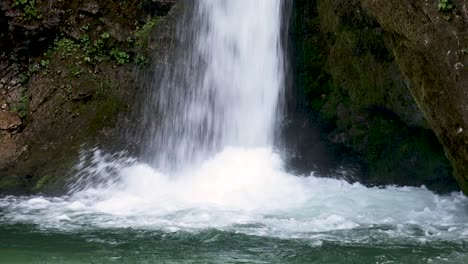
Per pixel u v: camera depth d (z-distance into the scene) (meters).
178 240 8.38
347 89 11.67
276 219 9.34
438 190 11.52
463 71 7.98
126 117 12.53
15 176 11.70
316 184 11.54
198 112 12.59
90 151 12.03
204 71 12.67
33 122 12.38
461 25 7.99
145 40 12.99
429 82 8.45
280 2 12.19
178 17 13.00
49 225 9.24
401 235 8.60
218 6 12.69
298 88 12.34
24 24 12.60
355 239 8.38
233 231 8.73
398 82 10.68
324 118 12.20
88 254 7.88
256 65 12.41
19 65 12.80
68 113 12.45
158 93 12.78
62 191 11.41
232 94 12.48
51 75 12.78
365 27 10.66
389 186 11.87
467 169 8.51
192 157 12.32
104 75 12.85
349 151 12.12
